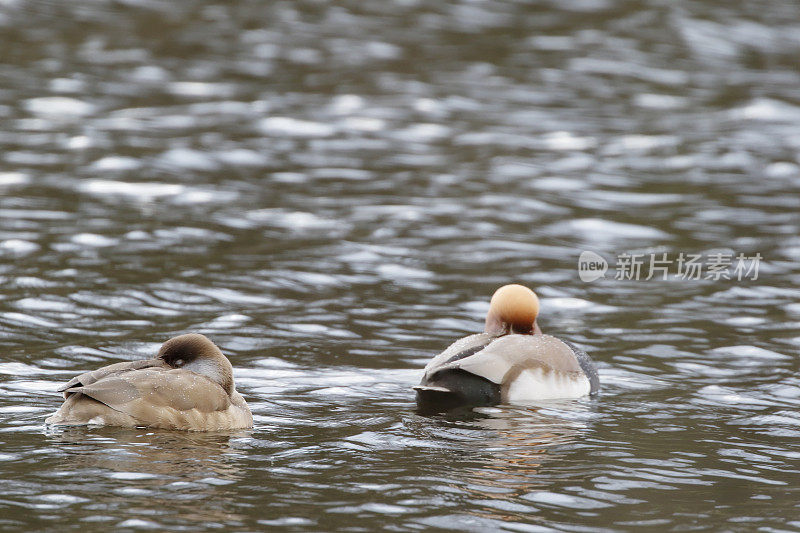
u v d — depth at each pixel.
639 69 33.38
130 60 32.19
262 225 18.94
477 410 10.60
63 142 23.91
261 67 32.16
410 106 28.80
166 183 21.30
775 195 21.73
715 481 8.85
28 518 7.56
